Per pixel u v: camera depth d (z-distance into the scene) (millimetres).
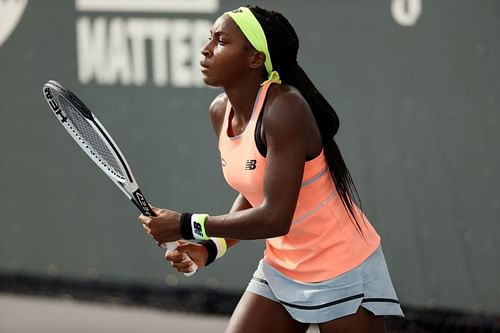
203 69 10812
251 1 18469
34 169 21047
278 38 10727
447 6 16797
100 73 20094
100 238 20594
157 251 20109
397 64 17297
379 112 17531
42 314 19938
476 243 17047
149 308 20125
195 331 18531
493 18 16500
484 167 16844
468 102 16844
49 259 21141
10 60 20969
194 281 19750
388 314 11141
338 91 17828
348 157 17828
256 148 10547
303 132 10297
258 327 11391
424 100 17172
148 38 19609
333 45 17797
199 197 19438
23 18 20766
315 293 10984
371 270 11062
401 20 17188
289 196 10250
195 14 19141
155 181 19781
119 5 19828
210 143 19250
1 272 21531
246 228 10297
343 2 17625
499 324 16969
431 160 17219
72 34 20328
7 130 21188
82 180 20656
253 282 11586
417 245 17484
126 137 19953
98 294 20672
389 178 17578
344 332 11039
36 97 20859
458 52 16812
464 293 17234
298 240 11062
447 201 17188
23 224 21266
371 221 17766
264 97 10516
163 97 19594
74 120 11812
